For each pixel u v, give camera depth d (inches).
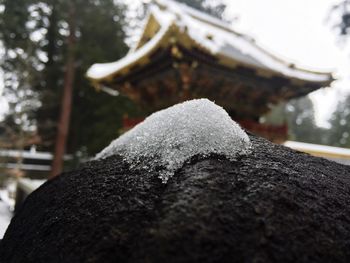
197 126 28.9
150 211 22.7
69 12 426.0
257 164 27.0
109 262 20.7
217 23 377.7
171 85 262.1
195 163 26.5
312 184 26.2
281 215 21.3
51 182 47.3
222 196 22.1
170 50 210.4
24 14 415.5
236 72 245.6
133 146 35.1
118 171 31.9
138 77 281.6
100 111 415.2
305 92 286.0
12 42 414.9
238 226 20.0
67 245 24.6
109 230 22.8
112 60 457.1
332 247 20.6
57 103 442.3
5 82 424.2
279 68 272.5
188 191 22.5
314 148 313.3
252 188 23.2
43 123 450.3
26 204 47.3
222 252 18.5
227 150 28.0
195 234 19.1
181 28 185.9
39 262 26.2
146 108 312.2
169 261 18.0
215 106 30.9
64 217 29.1
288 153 33.1
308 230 21.0
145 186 25.9
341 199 25.8
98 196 28.4
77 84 447.2
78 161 434.9
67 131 416.2
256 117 297.1
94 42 444.8
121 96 422.9
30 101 416.8
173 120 31.1
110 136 406.3
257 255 18.6
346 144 844.6
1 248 39.8
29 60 413.1
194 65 214.7
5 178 418.0
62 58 427.8
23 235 34.8
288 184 24.7
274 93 281.9
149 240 19.6
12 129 432.5
